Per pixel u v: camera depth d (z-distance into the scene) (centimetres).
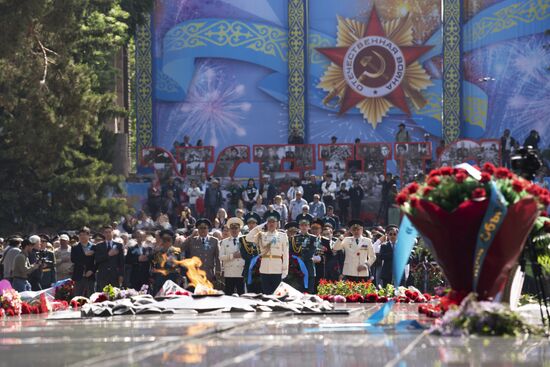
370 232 4006
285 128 7006
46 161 5288
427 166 6369
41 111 5169
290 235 3209
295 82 6981
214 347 1303
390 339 1387
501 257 1475
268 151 6506
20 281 3197
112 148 6475
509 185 1482
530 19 6775
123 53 7531
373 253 3281
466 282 1491
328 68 6994
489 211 1448
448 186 1476
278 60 7019
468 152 6341
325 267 3509
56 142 5219
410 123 6931
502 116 6812
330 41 7000
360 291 2703
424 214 1475
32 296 2459
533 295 2123
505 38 6812
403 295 2517
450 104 6881
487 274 1479
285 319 1836
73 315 2092
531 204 1462
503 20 6812
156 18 7019
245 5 7019
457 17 6881
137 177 6438
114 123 7319
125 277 3553
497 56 6831
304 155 6462
